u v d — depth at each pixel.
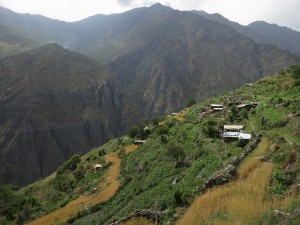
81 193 80.12
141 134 106.81
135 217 33.69
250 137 50.19
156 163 67.69
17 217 78.88
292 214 22.70
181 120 96.38
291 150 32.78
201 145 61.16
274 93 87.75
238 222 24.61
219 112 85.50
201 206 28.94
